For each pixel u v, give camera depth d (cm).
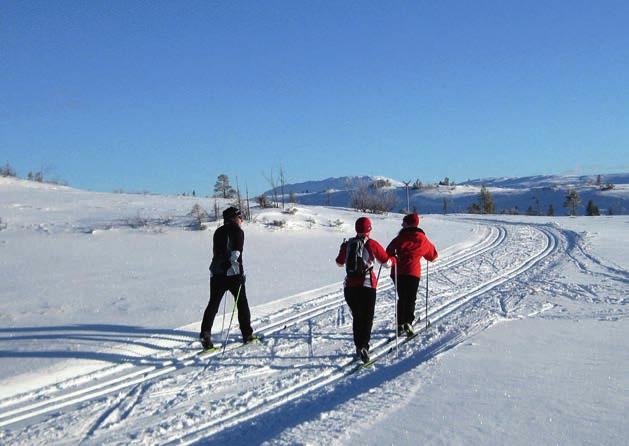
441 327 908
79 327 864
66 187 2917
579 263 1579
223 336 859
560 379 614
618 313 973
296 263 1520
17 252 1498
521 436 468
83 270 1324
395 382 618
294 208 2406
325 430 492
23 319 911
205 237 1767
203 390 638
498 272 1477
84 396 619
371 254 765
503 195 10912
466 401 552
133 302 1032
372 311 752
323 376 689
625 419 497
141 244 1653
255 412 577
